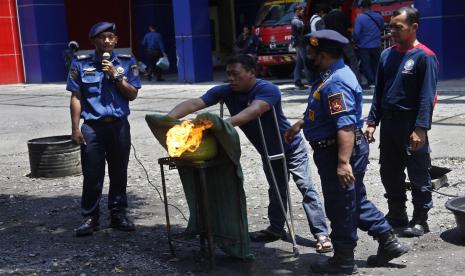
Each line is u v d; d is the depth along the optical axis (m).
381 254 4.99
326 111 4.67
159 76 22.44
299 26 16.05
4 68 25.78
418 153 5.52
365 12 15.02
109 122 6.13
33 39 25.25
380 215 4.93
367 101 13.34
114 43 6.14
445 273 4.84
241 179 5.09
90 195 6.24
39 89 22.61
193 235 5.50
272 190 5.71
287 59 18.86
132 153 10.16
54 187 8.44
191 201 5.48
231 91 5.38
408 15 5.36
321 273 4.96
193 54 20.33
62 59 25.58
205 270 5.18
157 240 6.05
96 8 28.48
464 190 6.97
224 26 29.80
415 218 5.72
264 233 5.82
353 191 4.76
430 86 5.29
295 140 5.57
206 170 5.25
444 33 16.27
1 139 12.26
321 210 5.54
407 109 5.47
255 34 19.62
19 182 8.81
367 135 5.83
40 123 13.97
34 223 6.84
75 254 5.72
